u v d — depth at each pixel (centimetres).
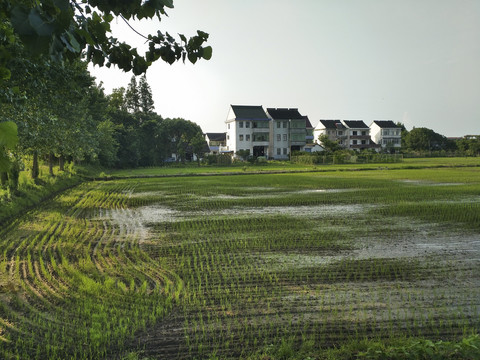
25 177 2464
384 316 605
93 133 3466
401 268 859
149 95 7831
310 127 9462
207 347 515
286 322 586
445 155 9050
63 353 497
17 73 702
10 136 133
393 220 1432
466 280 777
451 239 1135
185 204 1938
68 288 732
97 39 223
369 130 9500
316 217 1516
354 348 495
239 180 3325
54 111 1883
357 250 1020
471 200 1898
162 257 967
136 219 1527
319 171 4453
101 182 3316
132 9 223
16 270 838
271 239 1148
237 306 651
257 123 7356
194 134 6888
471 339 418
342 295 699
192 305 656
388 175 3647
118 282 773
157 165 6762
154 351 507
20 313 617
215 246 1071
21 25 135
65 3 145
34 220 1480
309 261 919
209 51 274
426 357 436
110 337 540
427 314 611
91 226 1386
